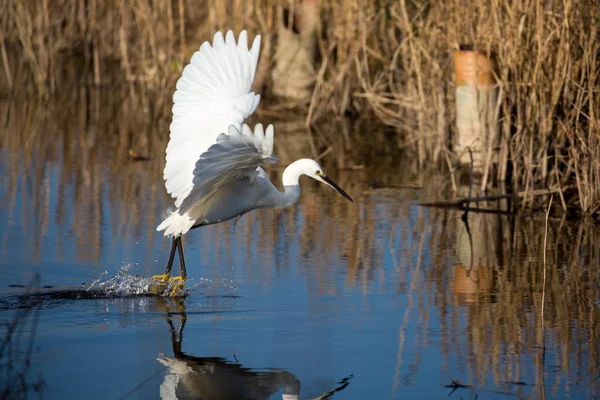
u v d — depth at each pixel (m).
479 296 9.55
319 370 7.49
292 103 22.39
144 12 23.20
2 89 25.22
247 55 9.92
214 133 9.55
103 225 12.55
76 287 9.86
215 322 8.76
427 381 7.26
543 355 7.84
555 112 14.58
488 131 15.62
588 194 13.29
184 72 9.88
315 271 10.54
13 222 12.59
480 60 15.68
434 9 16.86
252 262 10.94
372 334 8.38
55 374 7.38
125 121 21.67
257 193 10.00
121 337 8.31
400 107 19.41
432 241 11.95
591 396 6.98
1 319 8.77
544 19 14.62
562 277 10.24
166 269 9.99
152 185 15.18
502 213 13.60
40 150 18.03
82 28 27.45
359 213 13.61
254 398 6.93
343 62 21.23
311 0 22.88
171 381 7.25
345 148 18.75
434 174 16.41
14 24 28.00
